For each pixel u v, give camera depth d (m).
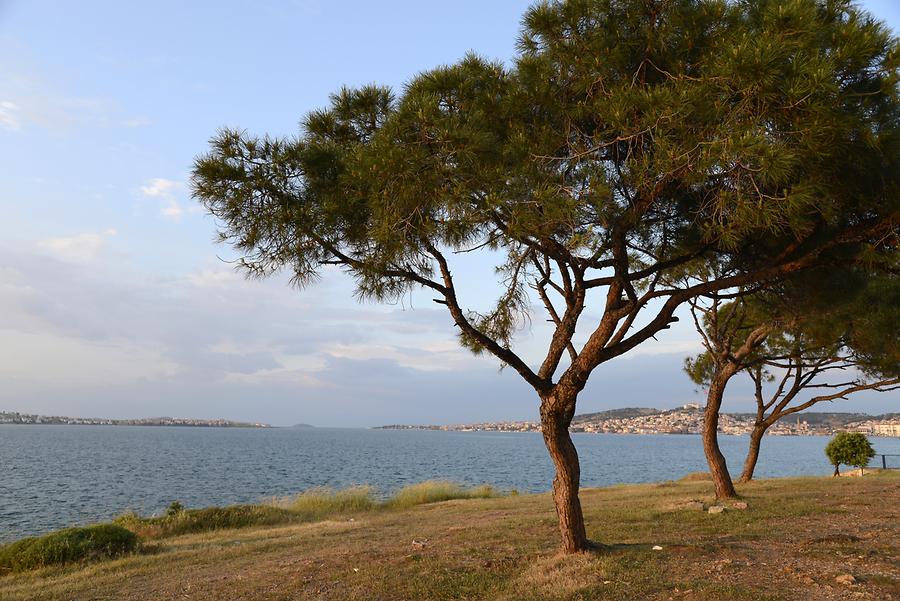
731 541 9.28
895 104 5.68
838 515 11.93
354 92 8.66
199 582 8.90
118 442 139.50
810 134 5.18
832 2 5.95
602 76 6.65
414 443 174.62
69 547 11.72
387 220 6.50
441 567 8.50
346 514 19.66
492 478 51.78
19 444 116.50
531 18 6.86
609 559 7.93
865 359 15.62
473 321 9.40
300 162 7.54
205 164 7.22
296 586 8.02
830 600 5.94
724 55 5.47
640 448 142.88
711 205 6.24
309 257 7.88
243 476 52.94
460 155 6.18
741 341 17.59
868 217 6.72
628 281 7.63
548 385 8.50
